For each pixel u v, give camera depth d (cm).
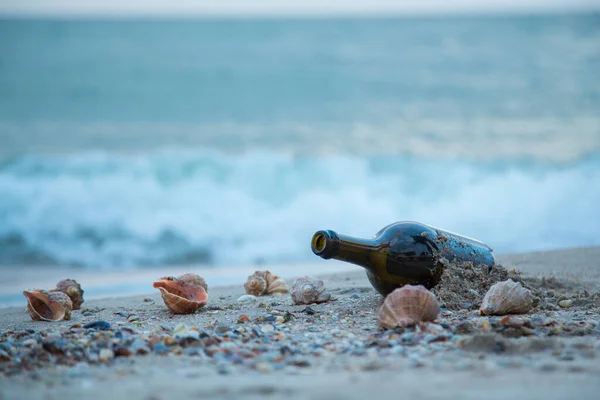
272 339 129
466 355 119
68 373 116
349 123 585
